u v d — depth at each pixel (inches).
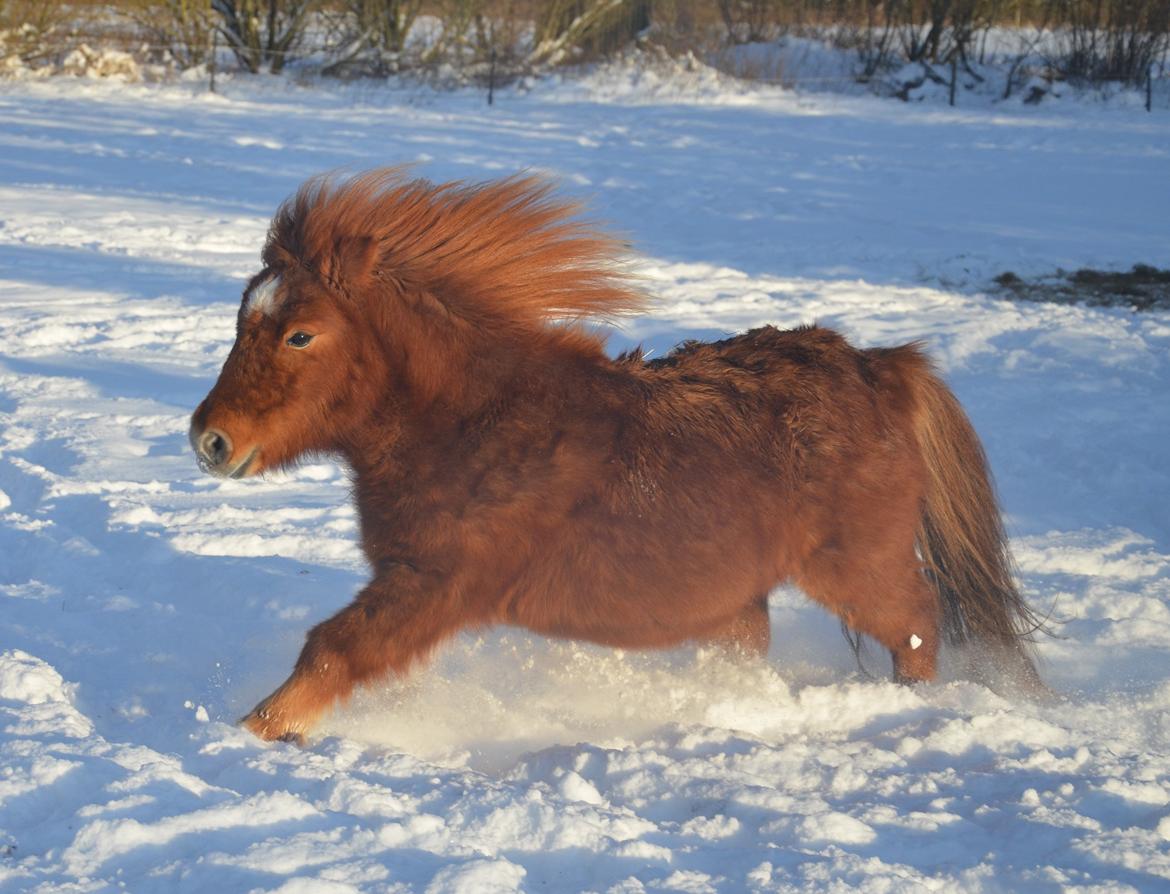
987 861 188.5
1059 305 699.4
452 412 228.2
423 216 232.2
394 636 221.9
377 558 229.5
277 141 1189.7
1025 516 392.8
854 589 252.8
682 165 1149.7
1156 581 343.6
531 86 1657.2
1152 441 464.4
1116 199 1026.7
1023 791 213.8
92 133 1176.8
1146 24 1717.5
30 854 169.9
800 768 223.1
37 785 185.6
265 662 261.0
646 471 231.0
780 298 690.8
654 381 241.6
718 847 191.9
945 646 280.7
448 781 205.5
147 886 163.2
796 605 323.3
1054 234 881.5
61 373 509.0
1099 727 257.1
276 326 221.5
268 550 339.9
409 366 227.1
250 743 212.2
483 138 1263.5
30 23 1561.3
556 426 229.0
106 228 783.1
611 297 247.8
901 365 260.5
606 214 920.9
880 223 911.0
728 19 1909.4
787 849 189.6
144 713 232.7
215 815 179.3
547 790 209.0
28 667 230.8
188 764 206.1
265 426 223.0
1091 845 191.0
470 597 226.5
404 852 176.9
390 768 209.9
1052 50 1824.6
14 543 327.9
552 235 240.4
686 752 232.4
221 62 1720.0
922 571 263.7
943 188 1074.1
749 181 1080.8
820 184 1079.6
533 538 227.8
